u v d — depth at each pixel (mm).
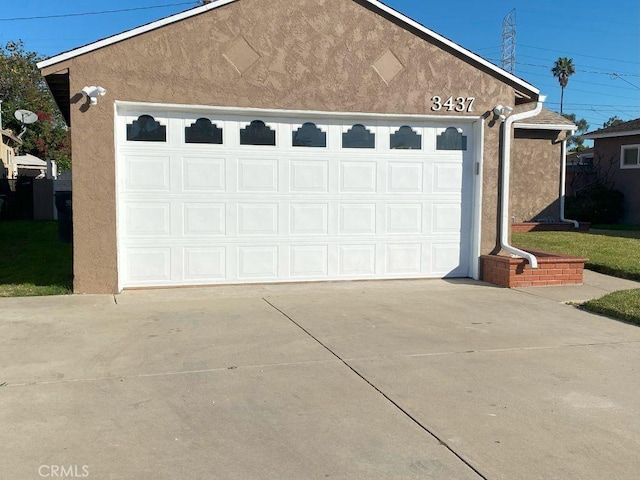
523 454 3490
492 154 9555
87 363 5027
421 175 9500
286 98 8547
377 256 9430
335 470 3270
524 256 9078
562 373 4973
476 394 4453
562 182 18906
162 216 8453
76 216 7883
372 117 9055
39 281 8891
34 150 43969
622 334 6305
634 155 22688
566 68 67562
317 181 9039
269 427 3807
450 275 9805
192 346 5574
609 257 11586
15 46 40156
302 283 9078
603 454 3504
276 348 5555
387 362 5188
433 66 9141
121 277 8266
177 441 3586
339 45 8703
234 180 8680
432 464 3352
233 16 8234
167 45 8016
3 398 4215
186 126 8422
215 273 8750
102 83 7809
